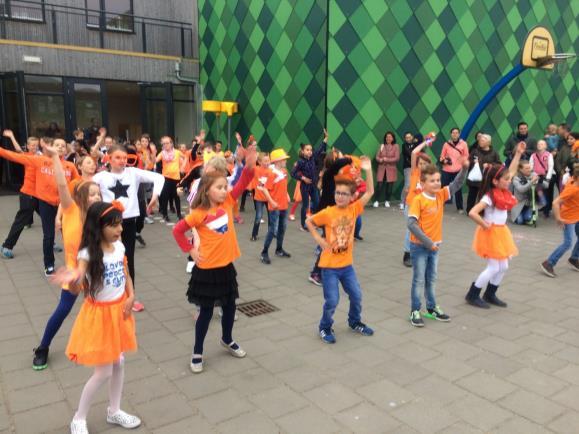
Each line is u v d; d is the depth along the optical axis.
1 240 8.57
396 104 12.27
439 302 5.55
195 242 3.85
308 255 7.65
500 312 5.24
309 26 11.71
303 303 5.54
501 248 5.14
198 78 16.97
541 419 3.25
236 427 3.17
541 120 15.55
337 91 11.44
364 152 11.99
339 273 4.47
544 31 10.74
